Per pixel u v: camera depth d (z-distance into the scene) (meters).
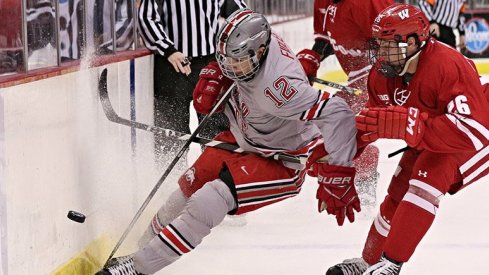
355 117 9.75
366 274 10.09
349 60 15.09
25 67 10.01
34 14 10.28
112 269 10.67
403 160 10.76
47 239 10.35
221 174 10.80
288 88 10.01
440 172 9.84
